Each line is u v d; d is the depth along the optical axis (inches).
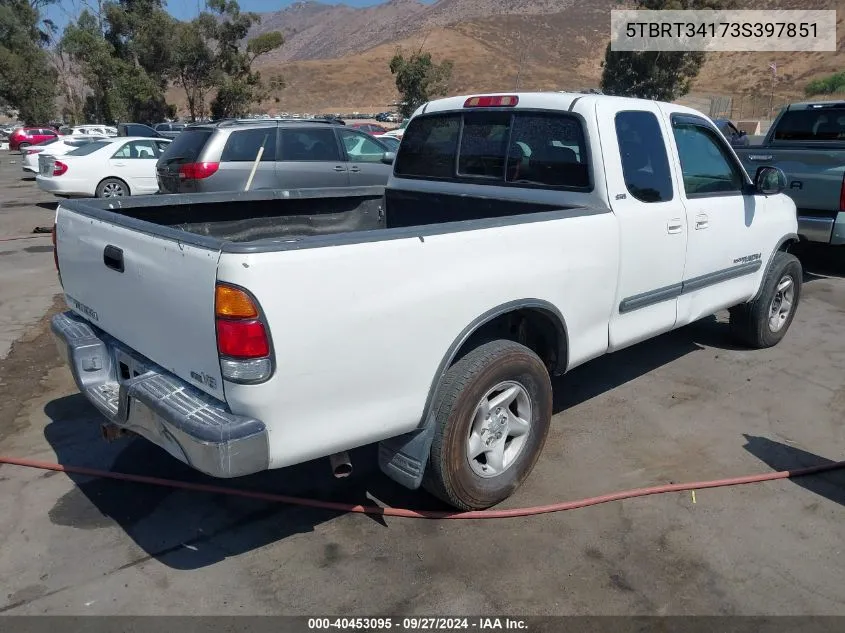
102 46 1914.4
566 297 144.4
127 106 1946.4
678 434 173.6
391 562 124.8
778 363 220.8
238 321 99.1
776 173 192.7
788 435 173.8
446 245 119.4
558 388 201.3
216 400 109.3
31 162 840.9
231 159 364.8
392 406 117.6
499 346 132.6
